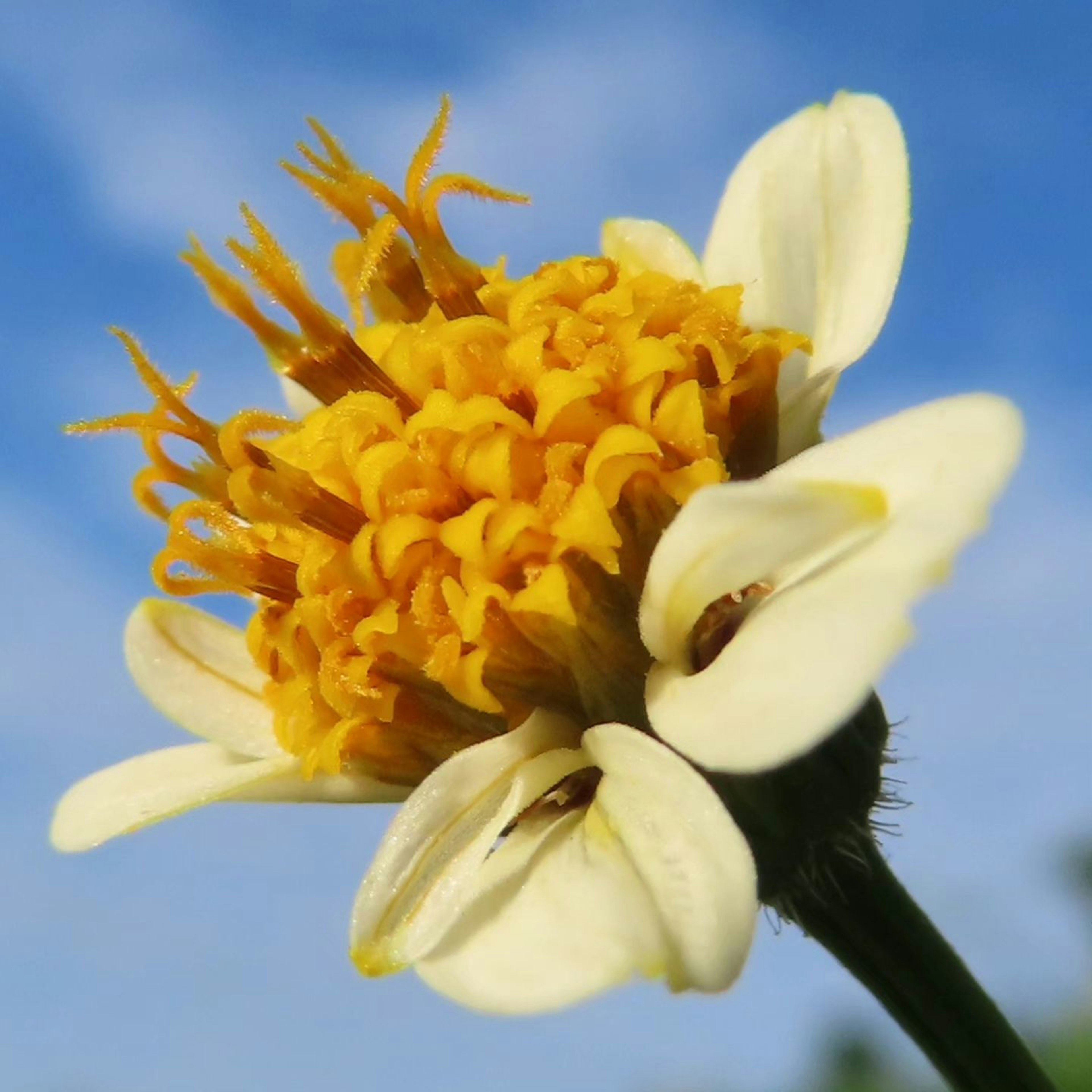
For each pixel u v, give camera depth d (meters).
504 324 0.05
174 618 0.05
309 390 0.05
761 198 0.05
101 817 0.05
